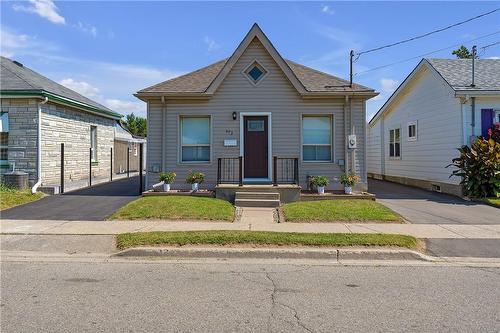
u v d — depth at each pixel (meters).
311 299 4.96
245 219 10.15
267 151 14.27
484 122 14.36
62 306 4.70
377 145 23.50
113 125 21.23
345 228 8.98
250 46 14.16
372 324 4.18
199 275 6.03
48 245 7.82
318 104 14.16
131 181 19.31
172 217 10.06
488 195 13.42
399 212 11.20
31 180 14.02
